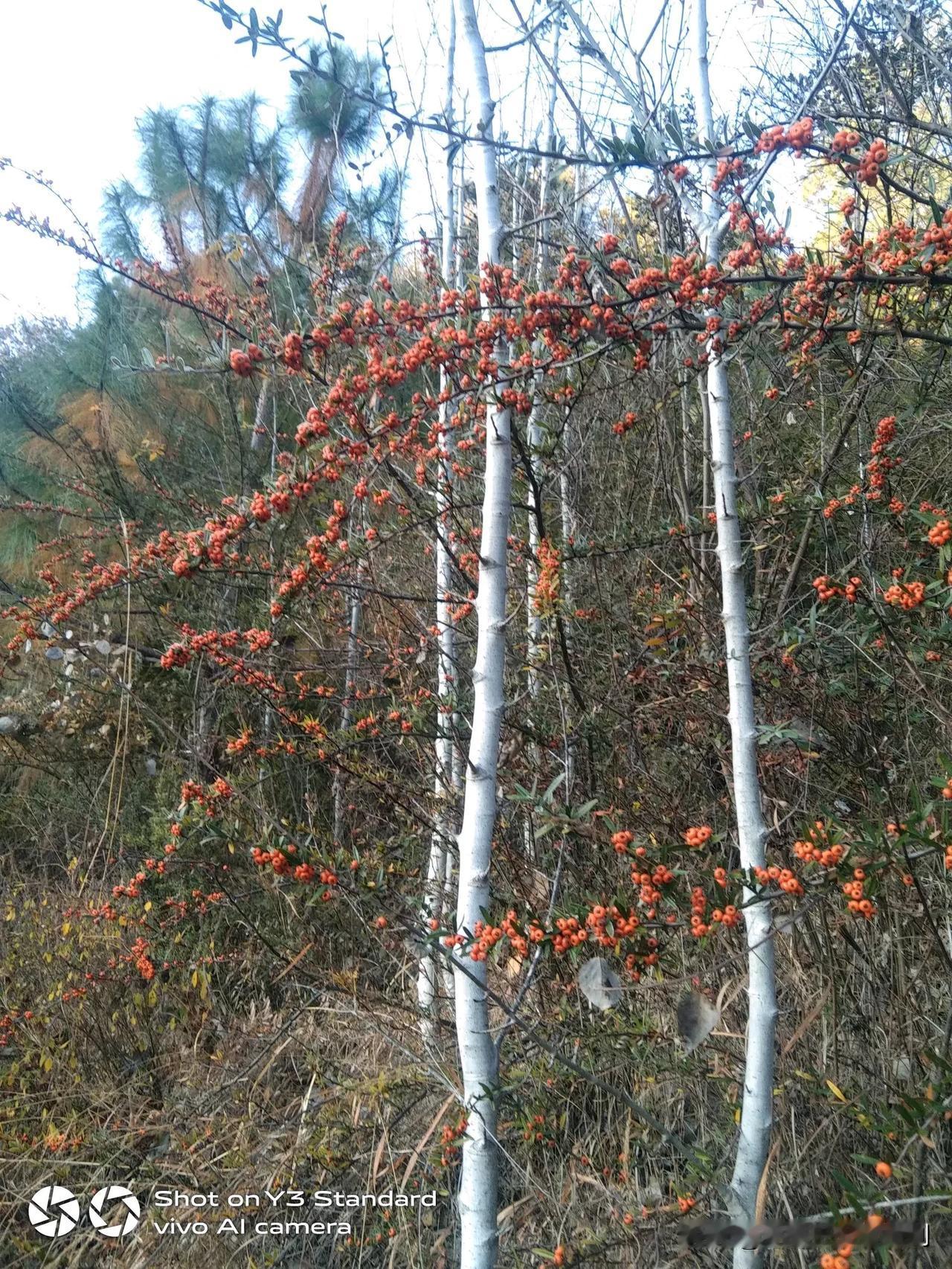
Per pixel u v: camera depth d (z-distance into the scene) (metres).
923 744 3.66
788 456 4.79
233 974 4.64
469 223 5.44
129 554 4.18
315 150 6.23
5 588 5.17
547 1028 3.30
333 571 3.29
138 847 5.68
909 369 3.90
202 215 6.38
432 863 4.16
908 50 4.24
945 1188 2.17
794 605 3.71
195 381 6.79
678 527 3.54
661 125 2.42
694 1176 2.79
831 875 2.04
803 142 2.03
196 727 5.93
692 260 2.28
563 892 3.69
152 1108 3.97
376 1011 4.04
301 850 2.77
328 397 2.55
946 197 4.50
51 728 6.50
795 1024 3.16
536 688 4.28
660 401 3.86
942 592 2.21
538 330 2.35
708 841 2.21
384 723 4.37
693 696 3.79
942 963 3.06
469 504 3.40
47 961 4.59
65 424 6.93
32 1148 3.60
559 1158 3.16
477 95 2.83
